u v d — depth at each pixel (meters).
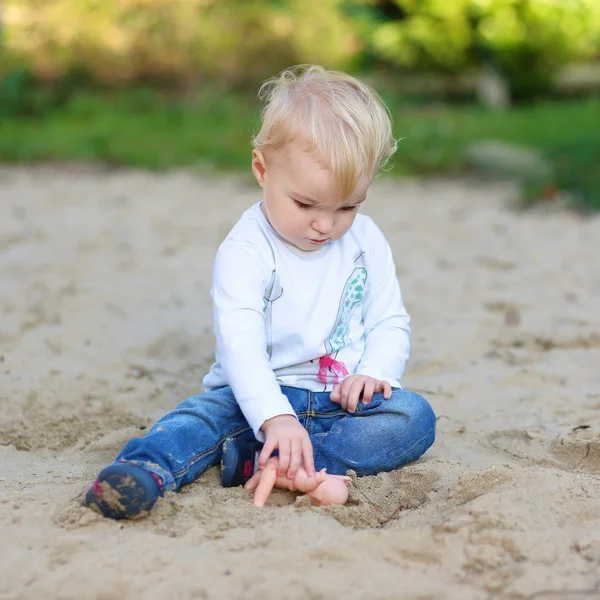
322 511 2.42
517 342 4.31
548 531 2.16
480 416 3.37
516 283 5.53
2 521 2.33
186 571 2.03
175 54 13.88
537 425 3.25
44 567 2.09
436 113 13.16
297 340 2.69
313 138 2.46
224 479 2.57
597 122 11.69
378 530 2.23
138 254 6.20
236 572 2.03
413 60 14.49
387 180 9.39
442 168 9.73
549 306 4.99
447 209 7.98
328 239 2.61
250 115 12.58
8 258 6.04
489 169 9.45
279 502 2.51
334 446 2.67
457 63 14.33
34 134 11.47
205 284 5.45
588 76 16.56
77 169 9.91
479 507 2.23
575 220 7.49
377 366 2.76
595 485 2.42
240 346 2.55
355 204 2.57
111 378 3.73
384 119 2.61
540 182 8.49
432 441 2.77
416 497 2.59
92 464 2.91
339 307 2.75
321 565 2.07
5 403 3.39
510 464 2.53
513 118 12.44
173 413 2.65
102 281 5.47
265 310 2.69
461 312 4.90
